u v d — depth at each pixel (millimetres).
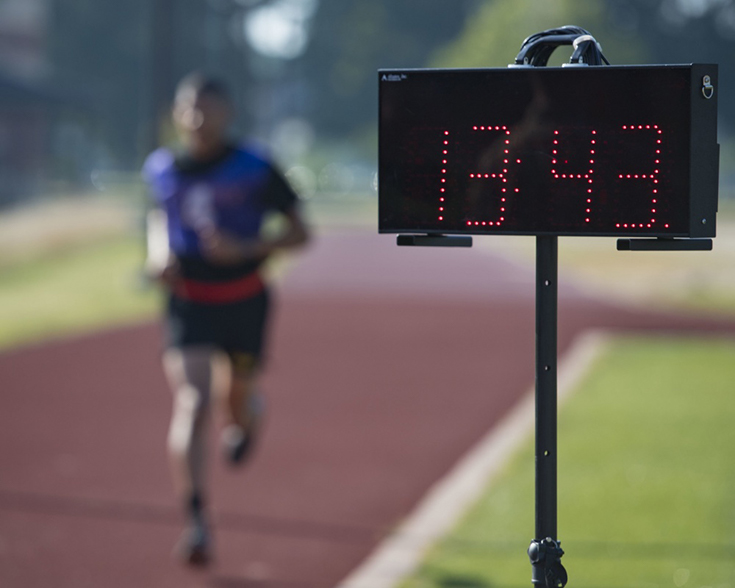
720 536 9414
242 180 10023
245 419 10781
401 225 5129
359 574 8672
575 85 4961
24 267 37781
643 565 8672
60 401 16203
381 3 187375
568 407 15250
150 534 9883
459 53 98312
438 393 17016
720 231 64875
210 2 151125
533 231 5035
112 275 35875
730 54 171250
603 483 11203
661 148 4918
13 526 10055
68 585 8500
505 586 8258
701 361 19641
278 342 22578
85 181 96062
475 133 5047
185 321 9922
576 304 29375
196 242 9922
